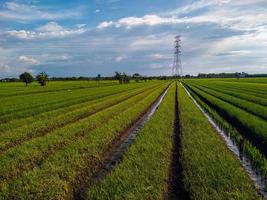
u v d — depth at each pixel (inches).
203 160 614.9
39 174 541.3
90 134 868.0
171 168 616.1
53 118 1199.6
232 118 1166.3
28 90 3294.8
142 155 655.1
